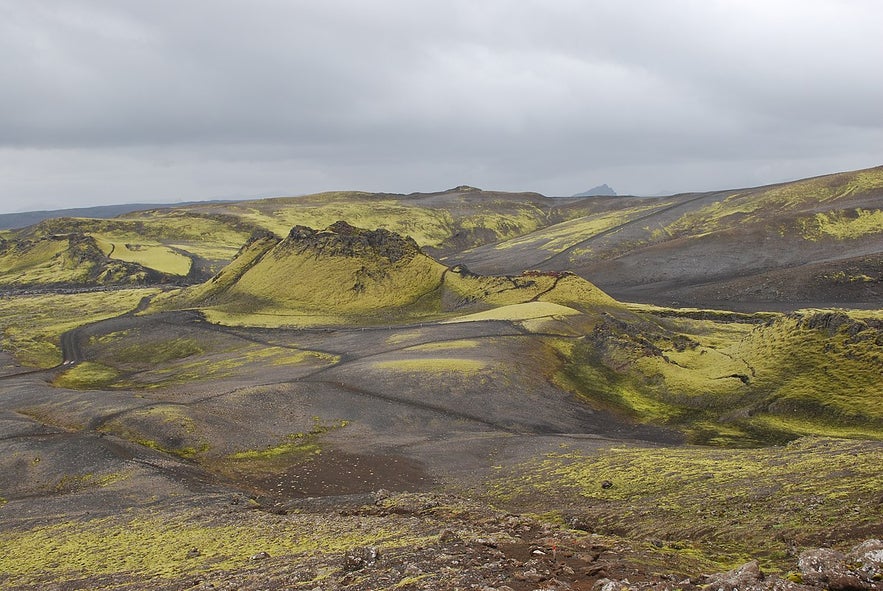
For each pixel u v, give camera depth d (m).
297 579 21.39
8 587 28.69
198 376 110.81
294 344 129.00
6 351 142.50
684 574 19.20
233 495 49.00
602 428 76.56
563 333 117.56
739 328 143.00
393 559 21.20
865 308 169.50
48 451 62.12
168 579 25.33
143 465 57.72
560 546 21.91
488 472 55.31
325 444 68.50
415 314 159.12
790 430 70.38
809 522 25.97
